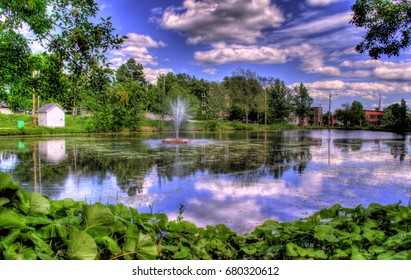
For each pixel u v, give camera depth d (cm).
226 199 678
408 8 643
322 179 913
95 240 134
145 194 735
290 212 579
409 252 129
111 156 1484
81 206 158
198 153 1633
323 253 150
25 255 114
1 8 437
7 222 116
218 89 5856
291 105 6906
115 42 441
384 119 5769
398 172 1038
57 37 428
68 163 1245
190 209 602
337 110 7281
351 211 193
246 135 3612
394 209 186
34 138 2769
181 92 4991
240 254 162
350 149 1873
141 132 3984
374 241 157
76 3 439
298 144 2261
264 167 1155
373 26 687
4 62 498
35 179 925
